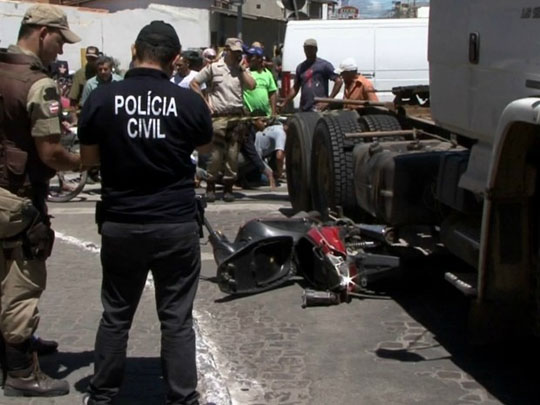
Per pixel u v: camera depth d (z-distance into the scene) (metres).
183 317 4.42
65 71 19.83
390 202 6.77
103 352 4.47
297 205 9.98
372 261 6.86
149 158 4.23
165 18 27.80
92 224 9.84
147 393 5.00
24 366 4.83
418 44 14.89
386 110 8.76
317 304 6.73
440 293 7.03
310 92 12.48
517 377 5.31
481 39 5.49
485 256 4.97
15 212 4.51
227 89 10.96
